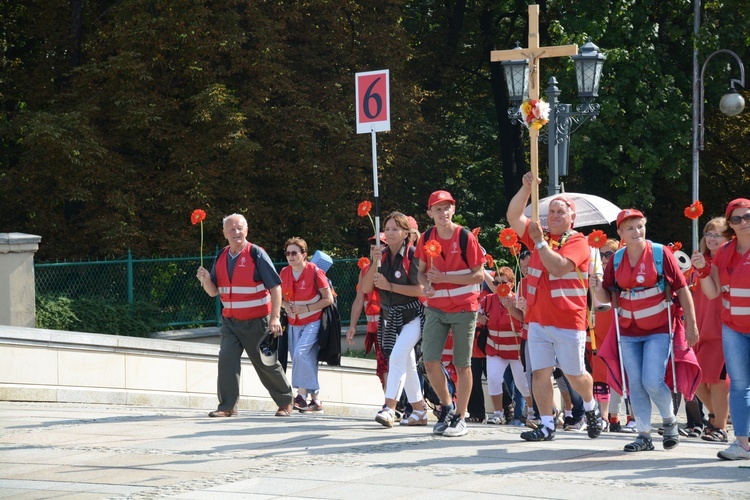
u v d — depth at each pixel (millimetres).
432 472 8750
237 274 13156
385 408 11969
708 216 41000
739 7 33812
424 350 11203
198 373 18281
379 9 33281
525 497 7656
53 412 13688
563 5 33938
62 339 15938
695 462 9266
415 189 37500
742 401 9430
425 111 39188
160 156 30641
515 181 41781
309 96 31312
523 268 13672
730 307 9555
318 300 15008
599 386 13844
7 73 32344
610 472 8711
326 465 9164
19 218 30688
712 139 39562
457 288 11039
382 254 12039
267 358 13445
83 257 29594
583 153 32688
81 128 27359
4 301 20141
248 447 10273
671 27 33938
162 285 24078
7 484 8648
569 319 10266
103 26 30484
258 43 29453
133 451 10117
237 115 28141
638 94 33031
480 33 40906
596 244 10617
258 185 31516
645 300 9812
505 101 41344
